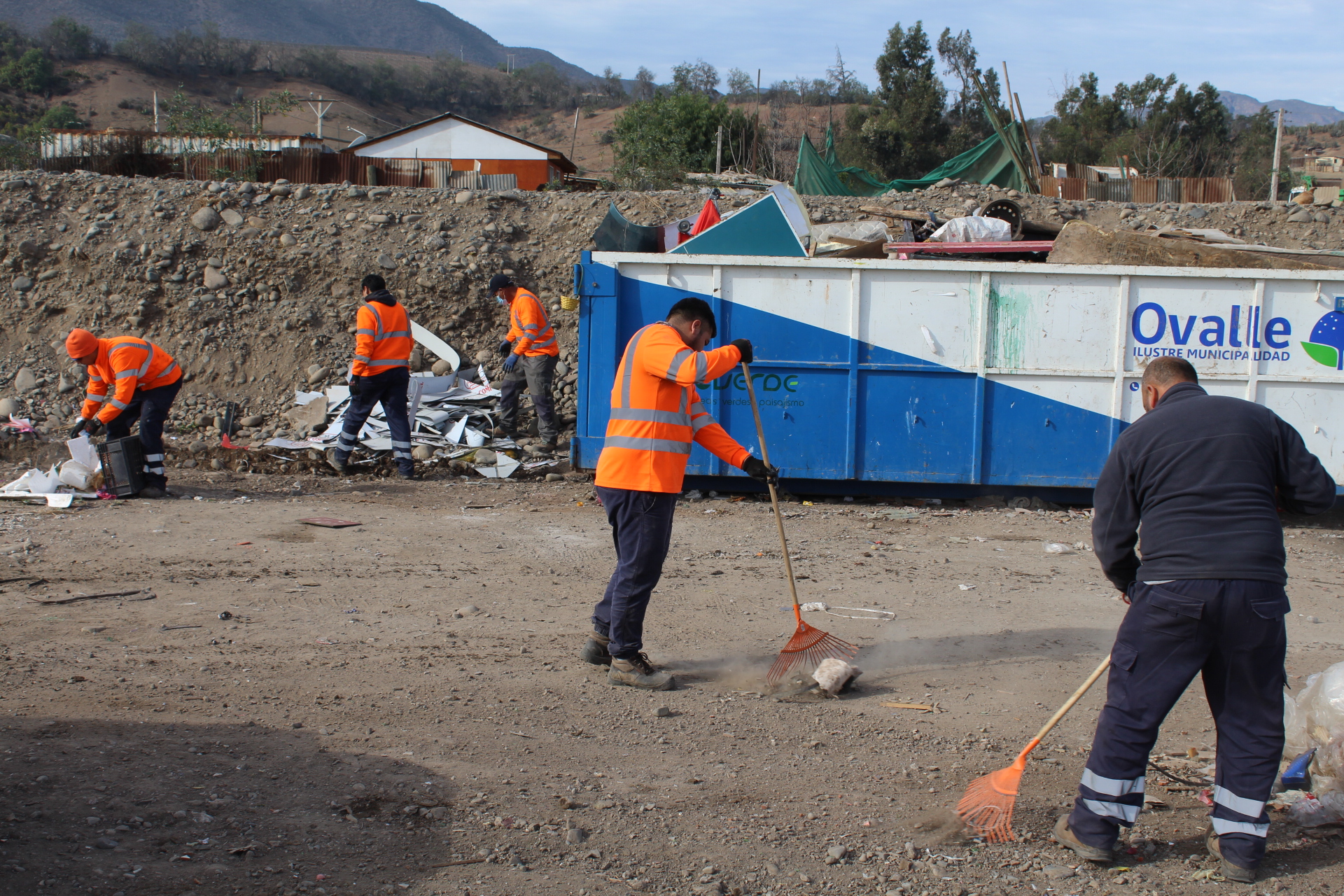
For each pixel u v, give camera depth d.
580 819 3.40
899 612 5.96
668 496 4.63
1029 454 8.93
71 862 2.89
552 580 6.49
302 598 5.95
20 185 13.20
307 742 3.91
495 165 33.94
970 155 22.11
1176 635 3.02
